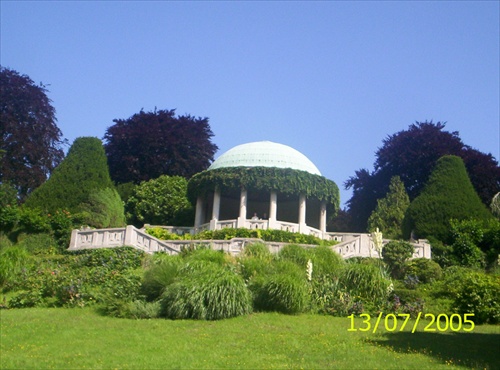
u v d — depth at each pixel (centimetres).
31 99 5212
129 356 1414
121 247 2967
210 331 1708
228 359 1397
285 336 1664
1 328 1730
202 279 1952
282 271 2227
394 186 4912
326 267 2444
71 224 3584
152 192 4809
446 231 3616
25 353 1448
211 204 4491
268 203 4472
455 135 5788
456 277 2523
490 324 2059
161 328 1742
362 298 2189
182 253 2797
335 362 1386
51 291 2231
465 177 3878
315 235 3884
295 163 4194
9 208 3591
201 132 5900
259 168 3900
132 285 2120
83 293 2152
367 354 1473
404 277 2689
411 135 5688
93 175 4072
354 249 3069
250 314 1961
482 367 1358
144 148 5600
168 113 6003
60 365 1330
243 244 2969
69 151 4175
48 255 3275
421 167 5569
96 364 1338
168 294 1964
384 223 4672
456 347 1583
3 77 5225
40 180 5016
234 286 1952
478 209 3738
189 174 5700
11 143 5003
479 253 3281
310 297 2131
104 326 1767
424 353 1498
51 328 1730
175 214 4691
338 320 1980
